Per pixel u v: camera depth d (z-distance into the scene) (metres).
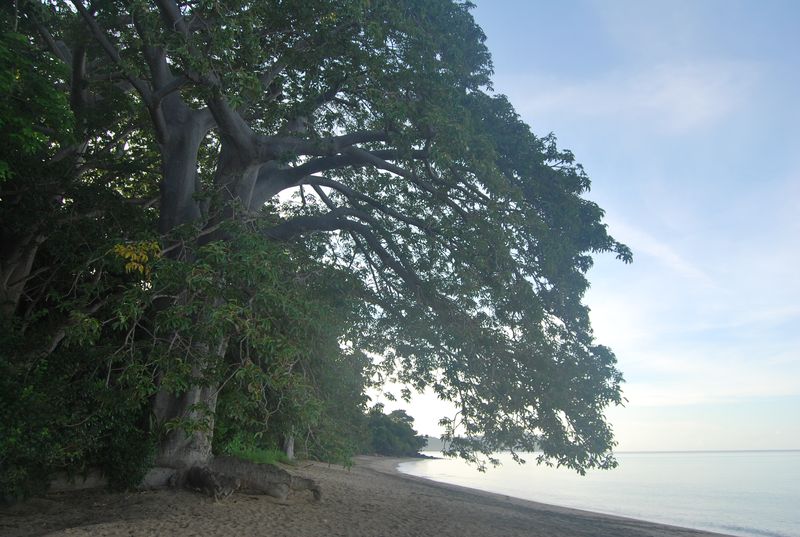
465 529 14.10
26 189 11.93
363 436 16.75
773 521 25.27
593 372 14.59
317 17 13.18
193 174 14.79
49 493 12.45
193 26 12.98
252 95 13.15
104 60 15.88
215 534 10.31
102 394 10.62
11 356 11.09
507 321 14.45
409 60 13.88
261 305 9.93
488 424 15.00
